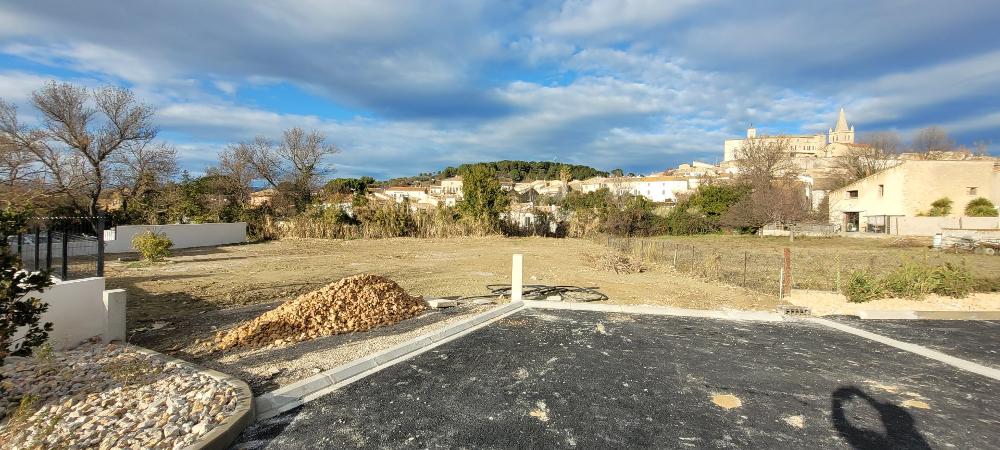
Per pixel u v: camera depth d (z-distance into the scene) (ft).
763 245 87.45
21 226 13.24
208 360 16.88
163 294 29.45
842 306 28.71
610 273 44.78
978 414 13.35
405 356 18.12
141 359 15.49
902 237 93.20
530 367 16.89
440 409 13.26
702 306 28.94
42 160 70.74
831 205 132.05
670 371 16.66
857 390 15.10
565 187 234.38
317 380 14.83
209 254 54.95
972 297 30.04
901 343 20.67
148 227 57.98
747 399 14.28
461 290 33.78
